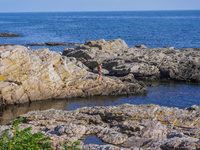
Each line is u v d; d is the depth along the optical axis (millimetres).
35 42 89312
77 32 127250
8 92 29672
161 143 12805
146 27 159750
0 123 24406
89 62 47531
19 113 27422
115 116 18859
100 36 111500
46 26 167250
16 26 166875
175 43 89375
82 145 13047
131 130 16094
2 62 30312
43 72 31922
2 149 9164
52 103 30828
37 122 18469
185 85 38656
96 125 17906
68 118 19438
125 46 58156
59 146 12914
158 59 46531
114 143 14359
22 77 30594
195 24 187250
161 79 42062
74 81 34062
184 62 43625
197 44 86812
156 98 32719
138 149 12320
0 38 97750
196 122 17234
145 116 18109
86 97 33312
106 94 34250
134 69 42438
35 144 9578
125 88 34688
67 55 52312
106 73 43906
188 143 12156
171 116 18141
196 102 31047
